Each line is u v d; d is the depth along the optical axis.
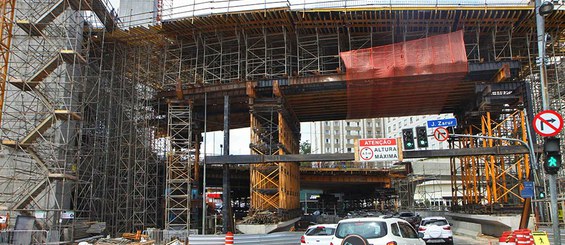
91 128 32.03
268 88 35.84
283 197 36.09
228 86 35.94
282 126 37.28
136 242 26.03
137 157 37.09
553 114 13.79
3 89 25.77
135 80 37.97
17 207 23.94
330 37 36.47
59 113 25.06
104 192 31.67
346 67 34.00
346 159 31.98
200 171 55.47
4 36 29.28
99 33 34.44
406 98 39.84
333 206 93.19
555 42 35.88
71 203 32.00
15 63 28.16
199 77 38.47
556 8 31.56
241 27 35.19
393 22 34.34
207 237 21.86
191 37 36.84
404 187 75.12
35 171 26.52
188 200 33.97
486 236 33.03
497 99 34.06
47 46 29.08
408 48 33.91
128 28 36.50
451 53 33.12
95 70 34.84
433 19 33.97
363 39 36.91
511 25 33.75
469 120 41.75
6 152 27.34
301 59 36.19
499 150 30.67
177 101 36.84
